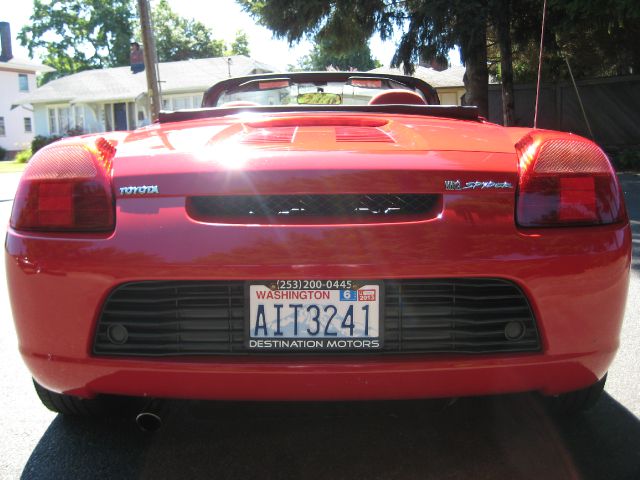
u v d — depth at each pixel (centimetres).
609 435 231
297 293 179
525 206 186
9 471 210
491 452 220
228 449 224
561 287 182
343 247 177
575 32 1409
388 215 183
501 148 201
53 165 194
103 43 5362
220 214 184
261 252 177
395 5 1573
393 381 178
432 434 234
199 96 3441
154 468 211
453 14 1380
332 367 176
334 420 246
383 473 207
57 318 186
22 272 189
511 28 1479
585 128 1634
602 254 185
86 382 188
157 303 182
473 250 179
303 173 183
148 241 180
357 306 180
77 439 232
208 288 181
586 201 189
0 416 253
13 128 4222
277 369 177
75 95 3594
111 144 208
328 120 249
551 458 215
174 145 204
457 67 3216
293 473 208
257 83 379
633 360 307
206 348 182
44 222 189
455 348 182
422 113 286
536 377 185
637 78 1553
